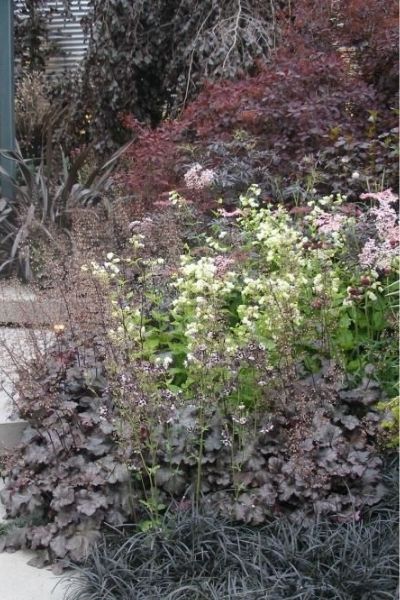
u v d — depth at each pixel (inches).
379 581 91.3
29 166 271.0
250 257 147.9
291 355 118.1
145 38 355.6
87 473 109.0
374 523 104.0
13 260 219.5
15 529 112.0
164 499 113.0
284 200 195.5
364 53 231.0
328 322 129.9
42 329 135.0
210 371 113.3
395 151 189.0
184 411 114.8
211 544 101.0
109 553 101.9
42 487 111.0
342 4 233.5
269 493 106.8
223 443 110.7
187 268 123.3
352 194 185.3
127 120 301.9
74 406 117.5
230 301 147.2
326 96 208.5
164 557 100.2
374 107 214.2
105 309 124.5
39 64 426.9
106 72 355.6
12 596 100.0
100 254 150.6
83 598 95.0
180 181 216.8
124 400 107.1
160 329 138.1
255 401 118.6
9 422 134.5
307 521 104.8
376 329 141.6
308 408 112.8
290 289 122.6
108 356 113.0
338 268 144.5
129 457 109.8
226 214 164.2
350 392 121.0
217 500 109.2
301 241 144.7
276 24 315.9
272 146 210.8
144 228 156.1
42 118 404.2
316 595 90.5
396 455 120.6
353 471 106.8
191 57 323.9
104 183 258.2
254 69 311.9
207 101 228.4
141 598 91.3
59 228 229.0
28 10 414.9
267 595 89.3
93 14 367.9
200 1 336.8
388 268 134.3
